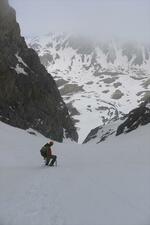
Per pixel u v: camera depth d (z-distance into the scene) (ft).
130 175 58.13
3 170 76.84
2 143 143.54
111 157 122.83
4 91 219.82
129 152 130.41
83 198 45.52
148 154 112.68
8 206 44.98
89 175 62.08
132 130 228.84
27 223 37.88
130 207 39.99
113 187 50.26
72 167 78.95
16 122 218.38
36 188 53.36
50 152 83.87
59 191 50.34
